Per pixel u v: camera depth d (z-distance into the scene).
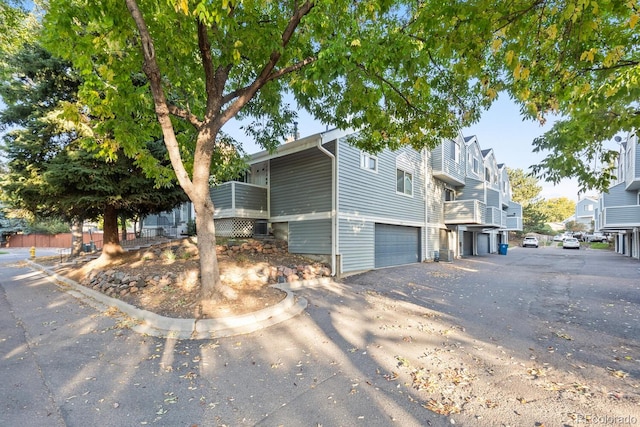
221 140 9.47
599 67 4.01
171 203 11.39
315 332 5.06
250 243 11.23
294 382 3.49
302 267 9.49
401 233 14.28
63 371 3.77
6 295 8.16
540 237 46.31
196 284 7.33
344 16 5.23
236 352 4.30
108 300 6.95
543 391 3.25
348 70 5.57
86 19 4.87
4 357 4.17
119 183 9.70
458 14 3.75
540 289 8.71
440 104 7.05
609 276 10.88
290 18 6.36
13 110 9.56
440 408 2.96
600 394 3.18
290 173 11.80
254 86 6.09
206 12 3.83
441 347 4.45
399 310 6.39
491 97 4.31
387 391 3.28
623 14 3.06
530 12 3.57
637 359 4.03
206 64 5.84
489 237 25.91
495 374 3.63
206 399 3.16
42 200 9.73
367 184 11.84
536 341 4.68
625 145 18.50
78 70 8.89
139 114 6.65
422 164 15.94
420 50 5.23
